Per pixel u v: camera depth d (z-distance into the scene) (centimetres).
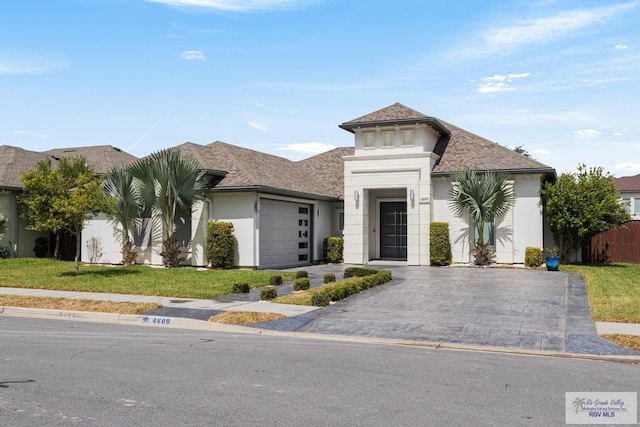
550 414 593
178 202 2150
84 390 664
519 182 2286
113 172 2216
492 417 580
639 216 4434
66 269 2081
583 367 823
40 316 1306
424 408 606
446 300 1416
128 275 1884
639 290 1553
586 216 2208
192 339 1016
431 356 888
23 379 714
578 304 1344
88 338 1016
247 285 1568
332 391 671
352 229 2520
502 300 1406
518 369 802
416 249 2392
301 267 2373
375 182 2477
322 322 1161
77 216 1870
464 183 2241
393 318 1194
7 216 2541
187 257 2264
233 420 561
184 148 2416
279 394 655
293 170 2817
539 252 2212
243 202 2219
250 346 951
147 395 645
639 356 891
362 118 2527
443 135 2680
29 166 2767
